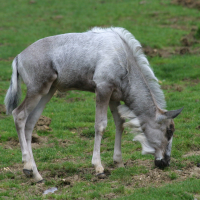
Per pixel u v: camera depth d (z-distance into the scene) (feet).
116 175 44.75
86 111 77.82
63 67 45.32
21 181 44.86
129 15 167.12
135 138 46.42
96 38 45.47
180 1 178.70
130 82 45.42
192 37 134.92
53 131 67.15
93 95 90.33
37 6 190.39
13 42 139.03
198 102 75.31
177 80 94.68
